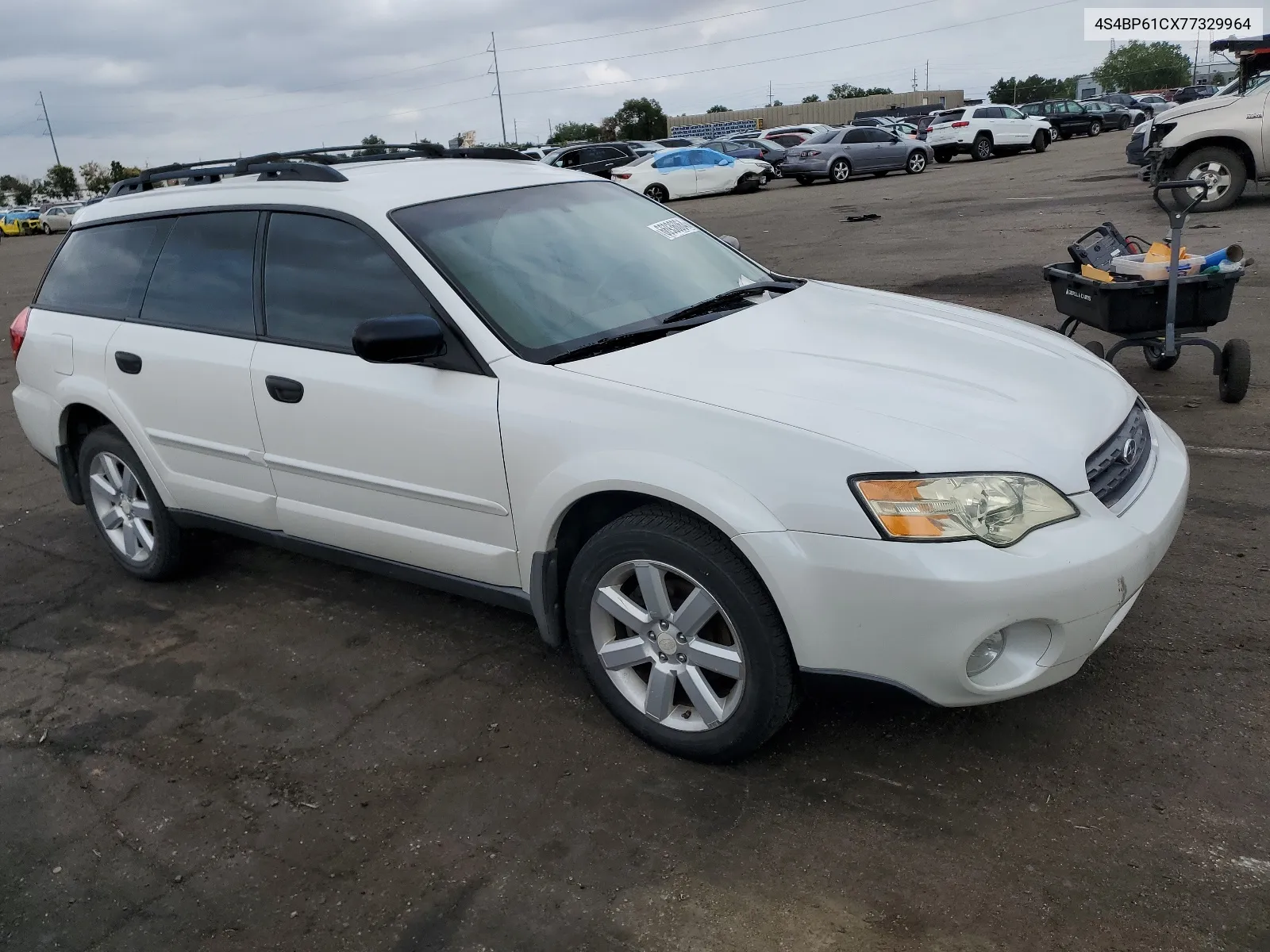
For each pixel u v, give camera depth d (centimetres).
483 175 388
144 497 450
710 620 283
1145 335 575
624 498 297
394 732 330
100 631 424
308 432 355
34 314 470
